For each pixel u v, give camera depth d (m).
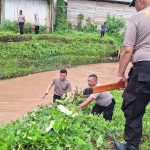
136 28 2.42
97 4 20.44
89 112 4.75
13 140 2.79
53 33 17.47
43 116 3.45
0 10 16.53
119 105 5.77
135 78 2.41
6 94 8.60
